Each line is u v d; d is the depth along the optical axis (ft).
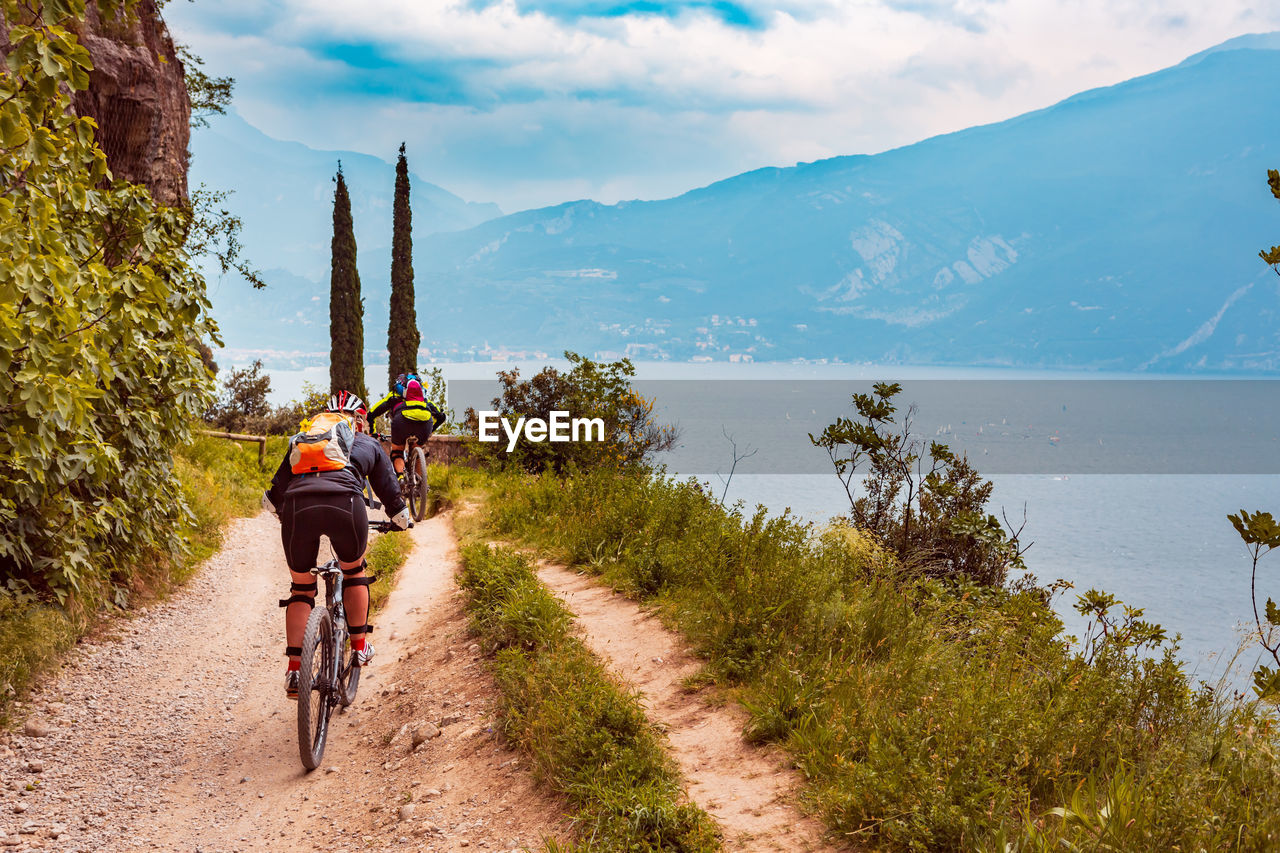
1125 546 244.42
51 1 15.80
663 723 16.74
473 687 19.39
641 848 11.79
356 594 18.89
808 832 12.21
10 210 17.28
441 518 51.52
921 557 28.60
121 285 22.02
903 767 12.55
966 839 11.01
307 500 17.24
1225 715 13.66
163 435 28.40
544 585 26.61
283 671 23.50
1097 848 10.36
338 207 137.49
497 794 14.58
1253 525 16.17
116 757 17.48
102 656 22.63
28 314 18.25
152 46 49.03
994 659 16.87
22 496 21.25
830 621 19.92
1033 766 12.57
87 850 13.89
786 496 130.41
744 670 18.19
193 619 27.14
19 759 16.79
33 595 22.22
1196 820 10.23
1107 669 15.01
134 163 46.85
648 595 26.43
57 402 18.62
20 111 16.63
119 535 25.99
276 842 14.30
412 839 13.67
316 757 17.19
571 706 15.38
